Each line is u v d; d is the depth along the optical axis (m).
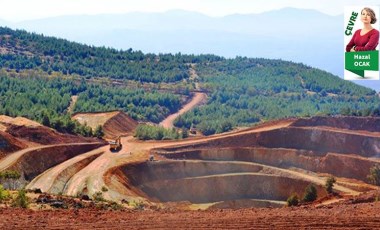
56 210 56.44
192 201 131.25
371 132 157.75
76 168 128.38
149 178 131.50
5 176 106.88
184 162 139.00
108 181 114.19
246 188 135.00
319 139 154.25
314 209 59.41
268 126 167.50
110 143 150.88
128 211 60.47
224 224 48.72
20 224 47.72
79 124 172.00
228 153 151.00
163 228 47.50
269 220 49.88
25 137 145.00
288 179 134.25
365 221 48.59
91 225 48.16
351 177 139.25
